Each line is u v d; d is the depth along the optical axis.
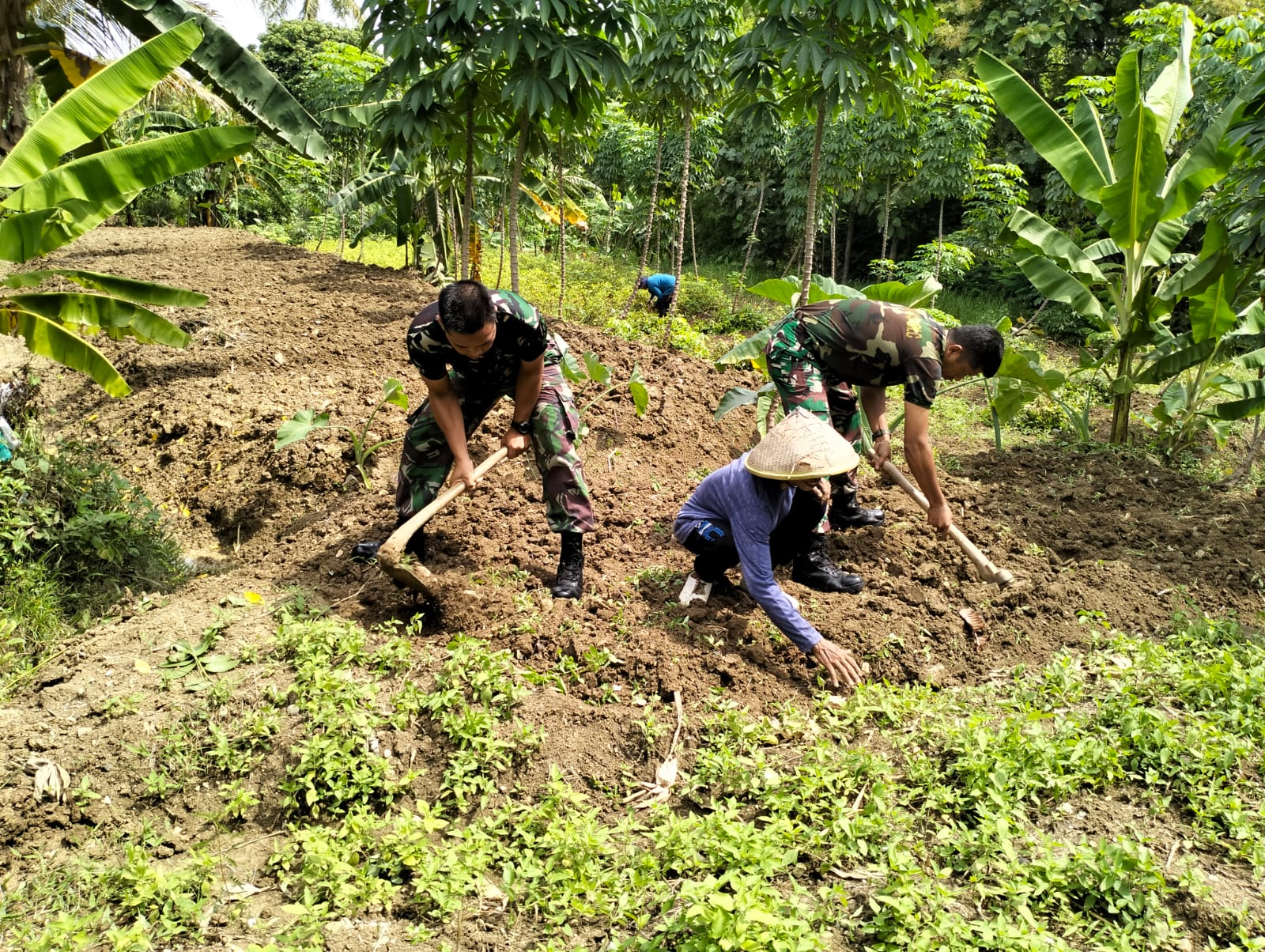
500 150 10.20
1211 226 6.28
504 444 4.22
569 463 4.27
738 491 3.75
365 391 6.81
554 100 7.28
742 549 3.71
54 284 9.97
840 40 6.83
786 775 3.23
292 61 28.20
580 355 7.54
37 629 4.43
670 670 3.77
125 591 4.97
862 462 5.99
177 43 4.59
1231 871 2.87
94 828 3.16
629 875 2.85
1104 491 6.01
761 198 14.84
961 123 12.73
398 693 3.57
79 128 4.45
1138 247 6.74
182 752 3.36
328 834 3.00
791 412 4.43
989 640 4.35
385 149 8.06
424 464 4.38
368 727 3.37
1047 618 4.49
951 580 4.76
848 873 2.87
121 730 3.43
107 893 2.86
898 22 6.71
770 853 2.73
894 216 18.11
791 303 6.32
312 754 3.23
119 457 6.37
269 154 17.91
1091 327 13.95
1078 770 3.26
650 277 11.77
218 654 3.85
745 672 3.85
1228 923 2.66
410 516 4.42
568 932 2.73
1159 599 4.68
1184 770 3.22
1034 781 3.16
